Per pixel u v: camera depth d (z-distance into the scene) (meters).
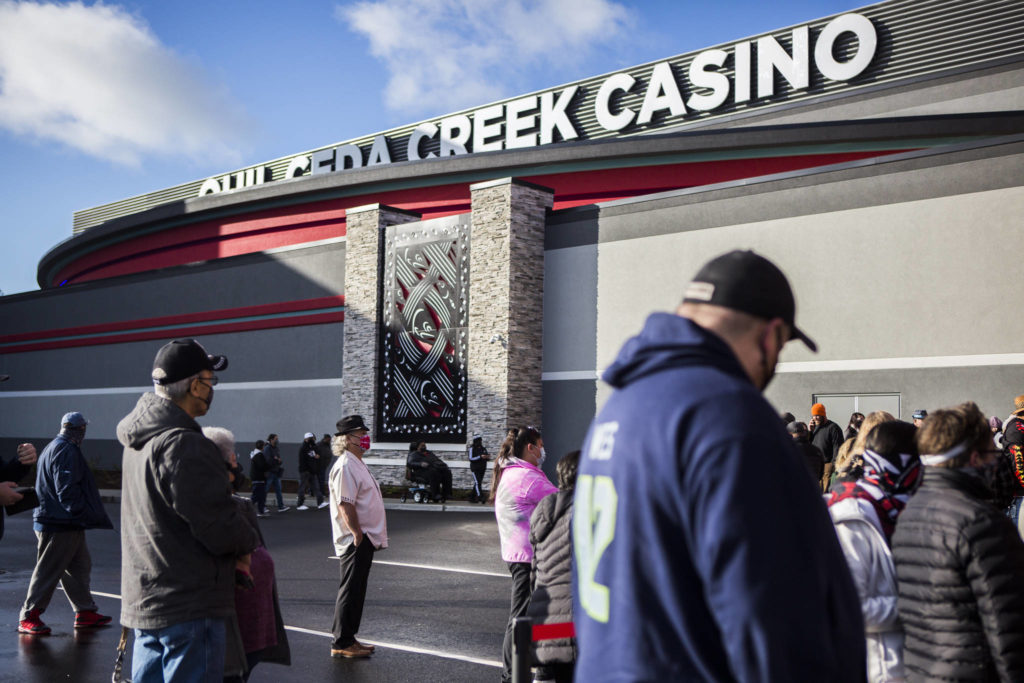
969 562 3.24
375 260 26.95
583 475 1.89
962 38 25.55
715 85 29.70
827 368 19.06
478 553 14.23
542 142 33.50
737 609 1.51
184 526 4.08
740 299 1.80
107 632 8.77
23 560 13.78
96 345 36.19
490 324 23.75
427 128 36.81
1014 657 3.15
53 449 8.67
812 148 25.92
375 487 7.82
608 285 22.92
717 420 1.60
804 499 1.60
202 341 32.34
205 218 38.69
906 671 3.44
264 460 21.30
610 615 1.69
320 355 28.97
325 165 40.59
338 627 7.70
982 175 17.50
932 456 3.52
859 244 18.89
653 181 28.66
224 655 4.18
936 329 17.80
